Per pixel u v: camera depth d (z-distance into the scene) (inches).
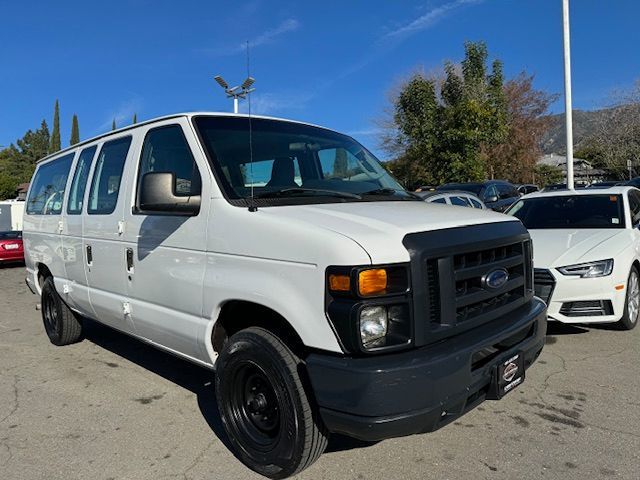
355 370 100.0
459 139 911.0
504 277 124.8
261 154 146.5
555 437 141.6
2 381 198.2
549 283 217.5
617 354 204.7
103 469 132.5
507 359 119.8
